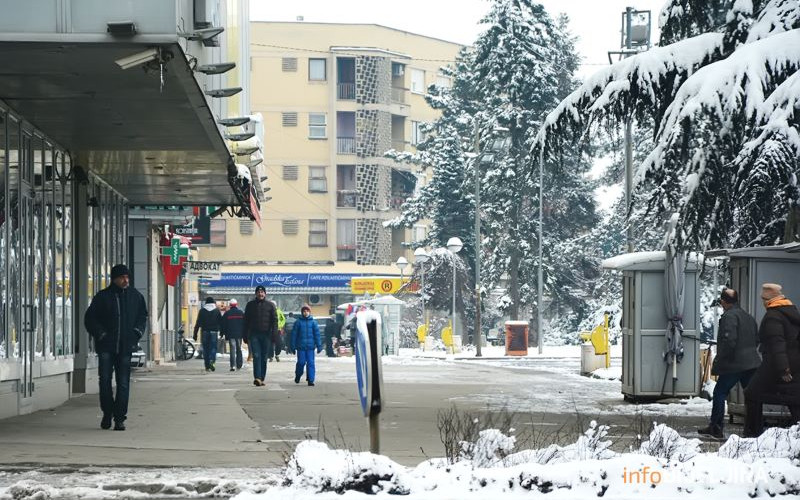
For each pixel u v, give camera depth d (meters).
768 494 10.80
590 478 10.70
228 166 29.91
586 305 88.75
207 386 31.30
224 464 14.14
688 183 20.31
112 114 22.69
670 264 25.09
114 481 12.24
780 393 16.98
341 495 10.57
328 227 101.81
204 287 87.12
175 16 17.02
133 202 38.88
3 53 17.59
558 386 31.98
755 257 19.70
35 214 23.33
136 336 18.78
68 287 26.42
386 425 19.59
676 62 22.20
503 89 84.69
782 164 18.69
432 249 91.81
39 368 22.92
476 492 10.62
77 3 16.91
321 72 102.06
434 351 74.50
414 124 106.19
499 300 87.19
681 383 25.45
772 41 19.59
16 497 11.33
